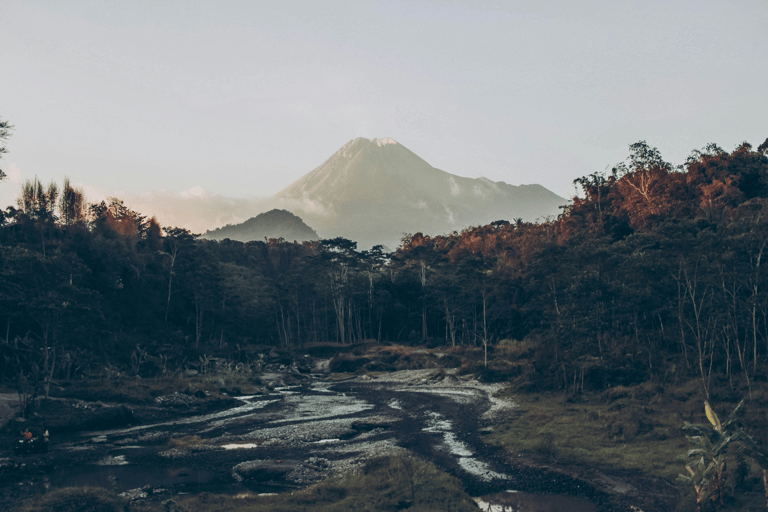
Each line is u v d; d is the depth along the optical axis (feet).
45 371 158.61
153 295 351.46
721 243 155.02
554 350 178.81
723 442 60.80
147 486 80.12
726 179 292.40
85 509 62.49
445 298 324.39
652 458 84.43
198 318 360.89
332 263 422.41
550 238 347.15
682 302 160.97
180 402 167.02
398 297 403.95
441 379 225.76
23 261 178.91
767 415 99.86
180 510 62.39
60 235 333.62
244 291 473.67
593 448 94.73
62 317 182.09
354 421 129.90
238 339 389.39
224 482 83.05
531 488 75.61
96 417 134.00
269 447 106.93
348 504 65.41
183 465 94.32
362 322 416.67
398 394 194.29
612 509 65.82
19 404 140.46
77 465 95.50
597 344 173.58
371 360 294.05
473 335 323.16
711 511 59.31
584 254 207.62
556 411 134.82
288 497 69.97
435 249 444.55
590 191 408.46
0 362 185.88
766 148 332.80
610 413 121.39
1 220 322.55
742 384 131.95
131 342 280.92
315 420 140.56
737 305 150.10
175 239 398.01
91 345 243.60
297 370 288.92
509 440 104.17
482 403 158.81
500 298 308.40
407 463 77.77
